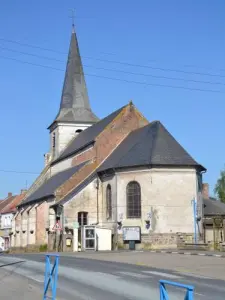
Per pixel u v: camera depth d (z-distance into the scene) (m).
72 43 67.38
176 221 42.78
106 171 47.06
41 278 19.44
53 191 50.91
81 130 65.44
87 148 53.59
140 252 36.81
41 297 14.69
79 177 50.50
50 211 51.06
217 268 23.08
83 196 48.50
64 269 22.59
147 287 16.22
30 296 14.91
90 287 16.56
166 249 40.84
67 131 65.19
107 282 17.69
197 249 39.50
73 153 57.91
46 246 51.97
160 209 42.81
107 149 52.00
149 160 43.34
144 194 43.38
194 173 43.78
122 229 43.91
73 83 66.44
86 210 48.31
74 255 35.00
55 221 49.62
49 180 63.81
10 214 84.00
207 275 20.22
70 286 16.88
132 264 25.83
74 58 67.00
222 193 81.25
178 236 42.38
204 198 55.47
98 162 51.28
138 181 43.88
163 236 42.41
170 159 43.59
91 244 43.97
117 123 52.97
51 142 68.44
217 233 43.78
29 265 25.30
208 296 14.31
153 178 43.19
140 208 43.53
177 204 43.03
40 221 53.84
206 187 62.88
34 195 62.66
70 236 46.28
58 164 64.25
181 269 22.78
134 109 53.94
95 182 48.97
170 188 43.16
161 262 26.77
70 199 48.06
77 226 45.34
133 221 43.66
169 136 46.47
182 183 43.41
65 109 66.06
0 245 86.56
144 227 43.06
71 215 47.88
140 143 46.31
